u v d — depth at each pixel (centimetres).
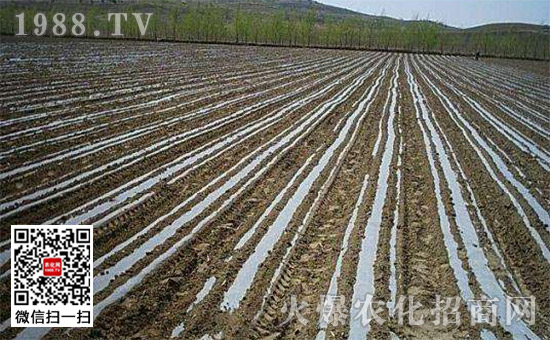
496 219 980
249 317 639
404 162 1314
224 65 3334
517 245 874
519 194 1125
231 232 873
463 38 8519
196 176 1136
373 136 1568
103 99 1880
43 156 1200
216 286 705
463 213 998
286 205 1001
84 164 1166
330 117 1816
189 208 962
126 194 1012
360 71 3497
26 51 3303
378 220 941
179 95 2072
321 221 936
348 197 1059
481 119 1939
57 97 1852
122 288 688
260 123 1669
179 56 3778
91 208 936
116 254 775
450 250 841
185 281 717
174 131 1497
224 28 6344
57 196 974
